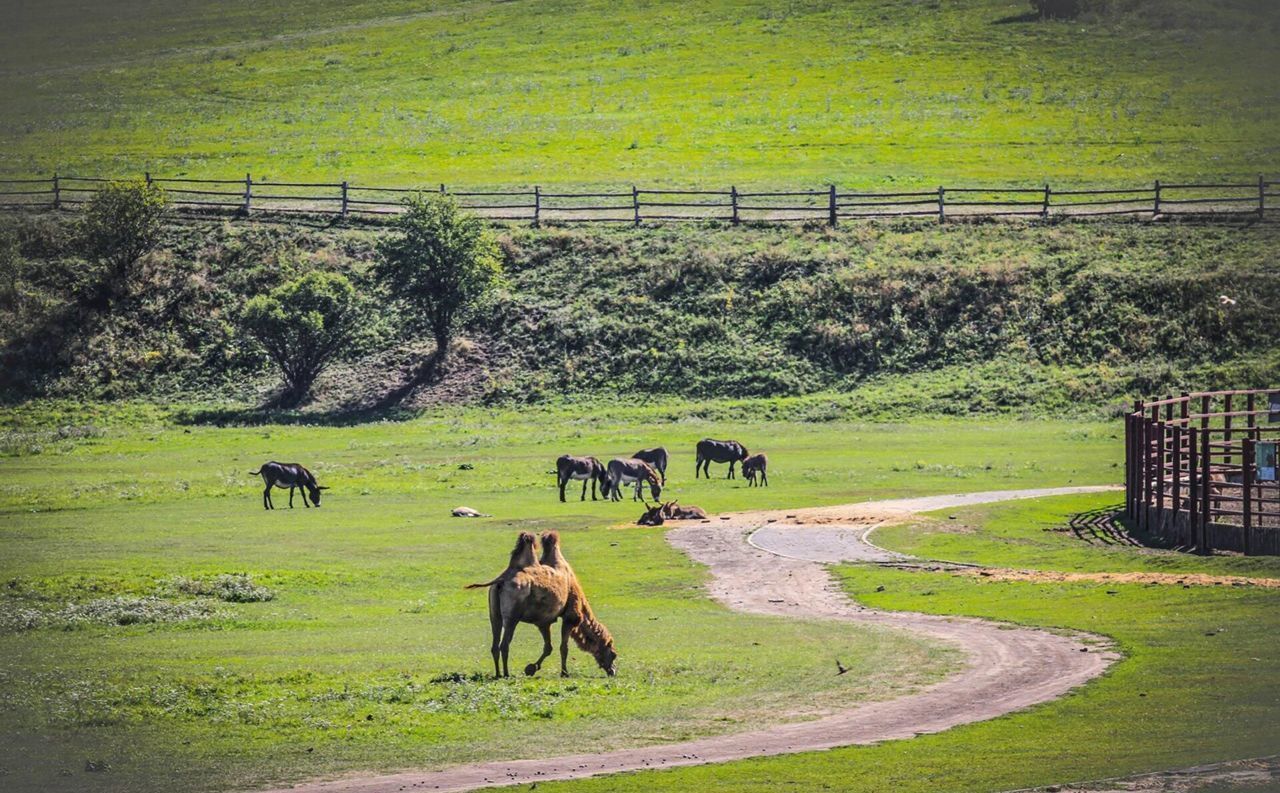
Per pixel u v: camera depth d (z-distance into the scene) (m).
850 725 17.53
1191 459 30.91
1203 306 71.81
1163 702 17.97
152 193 84.50
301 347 75.06
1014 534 34.53
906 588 28.53
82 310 80.81
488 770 15.83
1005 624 24.00
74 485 47.56
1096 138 98.81
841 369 73.50
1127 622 23.44
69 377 76.56
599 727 17.67
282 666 21.41
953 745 16.41
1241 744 16.03
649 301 79.94
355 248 85.88
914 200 87.88
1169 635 22.08
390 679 20.31
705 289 80.31
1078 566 30.08
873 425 63.62
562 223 88.00
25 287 81.88
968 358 72.69
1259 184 80.38
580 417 69.00
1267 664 19.81
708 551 33.47
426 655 22.36
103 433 66.19
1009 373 70.31
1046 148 97.12
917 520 36.69
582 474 43.62
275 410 73.19
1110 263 77.25
